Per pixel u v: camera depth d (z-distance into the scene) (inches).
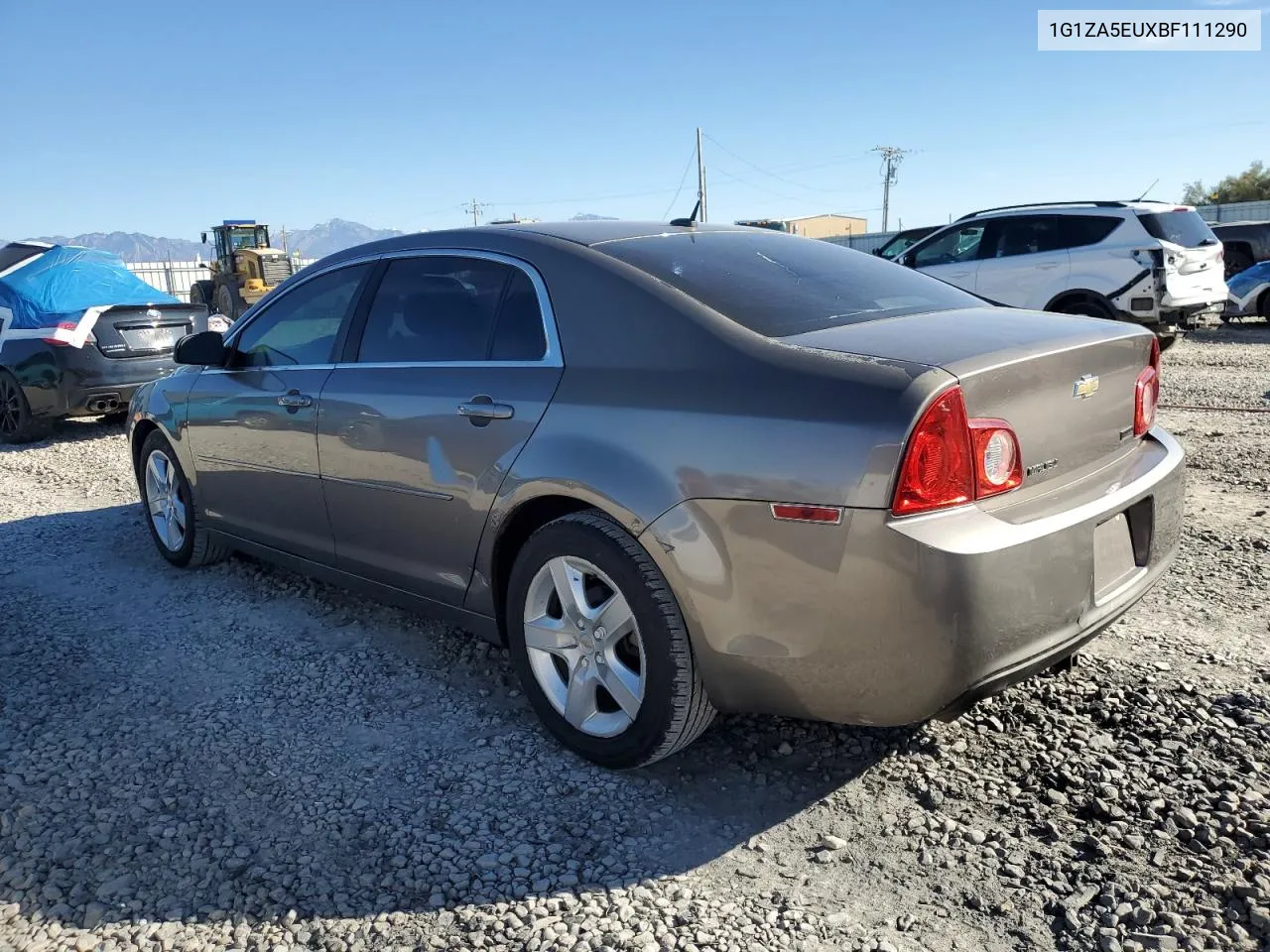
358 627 162.6
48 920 92.3
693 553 101.0
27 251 385.7
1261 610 153.7
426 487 130.7
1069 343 103.9
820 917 90.4
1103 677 132.4
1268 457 256.7
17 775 117.3
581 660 115.6
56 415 354.3
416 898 94.5
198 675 145.3
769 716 127.2
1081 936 86.2
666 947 87.0
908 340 102.7
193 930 90.7
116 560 203.6
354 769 118.0
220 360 168.1
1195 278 433.7
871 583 91.8
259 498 165.8
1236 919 87.0
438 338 135.5
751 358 102.6
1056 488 102.6
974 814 104.6
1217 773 109.0
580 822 106.3
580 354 116.6
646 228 136.8
